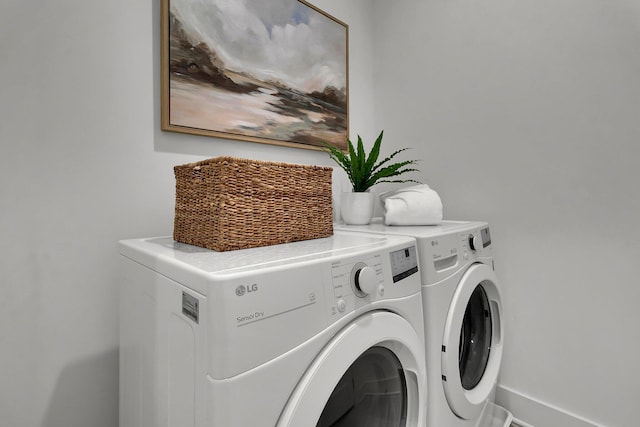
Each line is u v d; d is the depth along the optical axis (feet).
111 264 3.47
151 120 3.71
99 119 3.38
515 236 4.84
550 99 4.47
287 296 1.82
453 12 5.50
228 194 2.40
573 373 4.35
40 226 3.08
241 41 4.38
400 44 6.25
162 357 2.08
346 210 4.60
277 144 4.77
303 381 1.85
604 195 4.06
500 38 4.95
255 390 1.64
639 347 3.86
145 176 3.68
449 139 5.57
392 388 2.76
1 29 2.89
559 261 4.44
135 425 2.54
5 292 2.93
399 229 3.92
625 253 3.93
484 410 4.17
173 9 3.75
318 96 5.41
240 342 1.60
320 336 1.95
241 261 1.99
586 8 4.16
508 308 4.93
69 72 3.21
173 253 2.30
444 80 5.62
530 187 4.68
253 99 4.50
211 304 1.58
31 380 3.04
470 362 4.10
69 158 3.22
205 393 1.60
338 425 2.36
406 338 2.59
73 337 3.26
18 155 2.97
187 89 3.86
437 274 3.21
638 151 3.82
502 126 4.95
